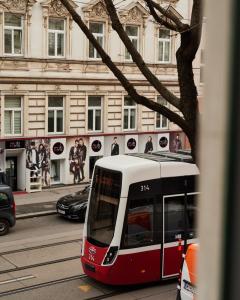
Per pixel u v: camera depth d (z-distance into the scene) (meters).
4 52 25.39
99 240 12.28
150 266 12.16
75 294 12.12
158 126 31.94
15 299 11.77
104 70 28.72
